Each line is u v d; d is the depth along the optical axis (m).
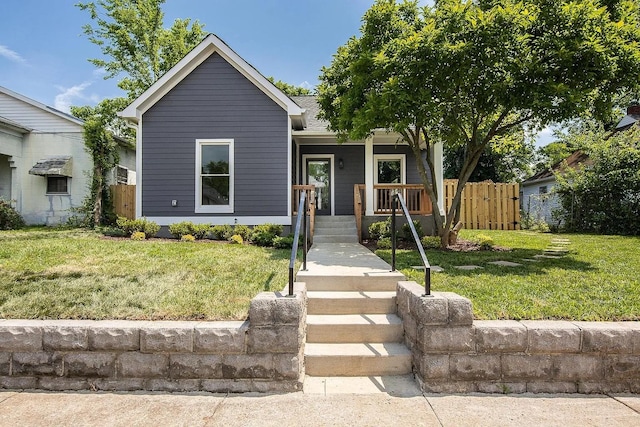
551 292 3.71
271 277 4.32
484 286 3.96
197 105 9.27
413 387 2.74
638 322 2.82
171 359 2.70
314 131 10.36
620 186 11.01
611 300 3.42
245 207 9.27
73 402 2.53
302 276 4.03
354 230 9.35
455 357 2.66
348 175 12.23
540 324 2.74
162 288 3.81
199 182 9.26
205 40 9.10
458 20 5.79
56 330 2.73
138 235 8.16
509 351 2.66
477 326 2.68
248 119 9.27
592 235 10.25
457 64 5.85
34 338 2.73
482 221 12.98
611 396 2.61
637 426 2.23
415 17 7.37
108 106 17.73
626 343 2.64
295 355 2.67
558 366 2.65
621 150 11.12
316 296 3.67
